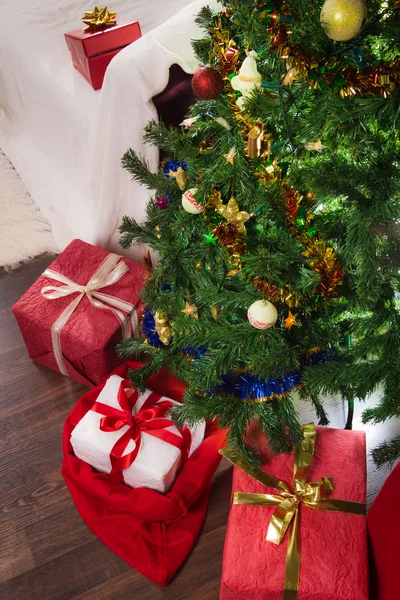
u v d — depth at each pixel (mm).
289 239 963
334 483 1118
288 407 1105
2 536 1286
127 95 1389
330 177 795
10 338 1661
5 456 1414
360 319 1038
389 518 954
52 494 1349
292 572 1018
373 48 774
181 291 1152
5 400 1520
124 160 1217
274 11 732
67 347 1418
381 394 1470
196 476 1234
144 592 1205
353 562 1024
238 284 1100
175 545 1233
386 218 842
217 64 995
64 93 1701
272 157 916
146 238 1213
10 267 1832
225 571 1032
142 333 1352
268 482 1115
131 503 1197
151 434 1234
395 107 720
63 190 1929
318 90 811
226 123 960
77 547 1270
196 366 1104
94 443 1215
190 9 1436
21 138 2139
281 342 1003
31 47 1839
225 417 1085
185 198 1011
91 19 1608
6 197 1986
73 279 1480
